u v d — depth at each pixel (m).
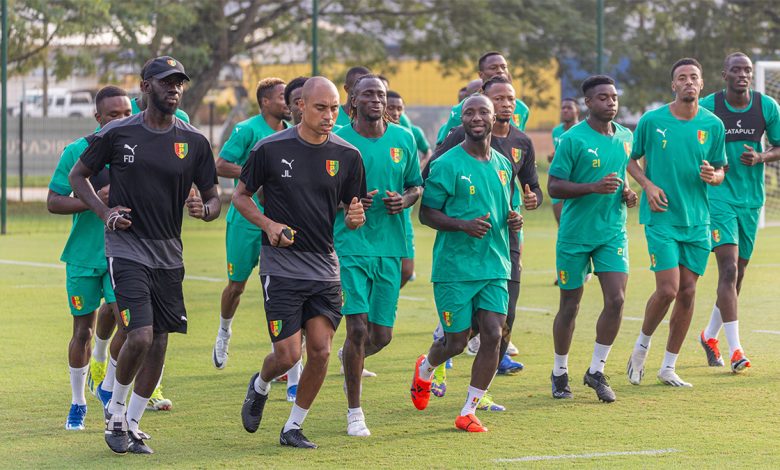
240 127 15.75
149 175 10.90
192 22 41.84
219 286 24.12
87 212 12.00
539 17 44.91
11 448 11.15
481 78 16.20
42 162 39.78
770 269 26.33
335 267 11.23
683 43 45.50
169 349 16.92
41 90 51.03
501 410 12.83
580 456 10.61
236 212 15.30
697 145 14.22
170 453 10.94
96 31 41.44
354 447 11.14
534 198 13.81
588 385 13.50
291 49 45.16
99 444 11.34
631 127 45.97
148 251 10.97
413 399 12.66
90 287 12.01
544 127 48.44
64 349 16.67
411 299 22.39
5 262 28.16
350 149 11.26
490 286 12.02
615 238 13.58
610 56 44.69
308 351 11.13
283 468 10.30
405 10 45.81
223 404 13.25
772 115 15.79
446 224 11.93
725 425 11.92
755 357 16.06
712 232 15.57
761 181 16.05
